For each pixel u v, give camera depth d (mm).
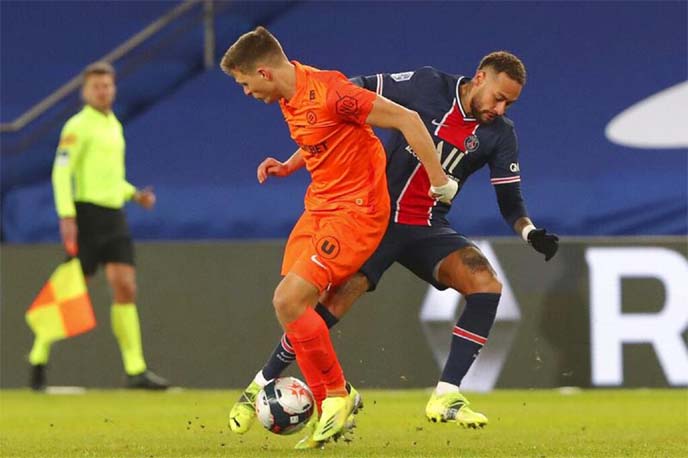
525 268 38844
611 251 38844
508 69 21594
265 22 46312
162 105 44156
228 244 39812
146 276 39969
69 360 40094
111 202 37844
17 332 40312
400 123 19312
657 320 38719
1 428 25984
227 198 42500
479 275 22031
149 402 34500
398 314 38688
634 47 43531
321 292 19953
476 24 44125
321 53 44344
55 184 37062
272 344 39562
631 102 42875
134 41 45781
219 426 26344
